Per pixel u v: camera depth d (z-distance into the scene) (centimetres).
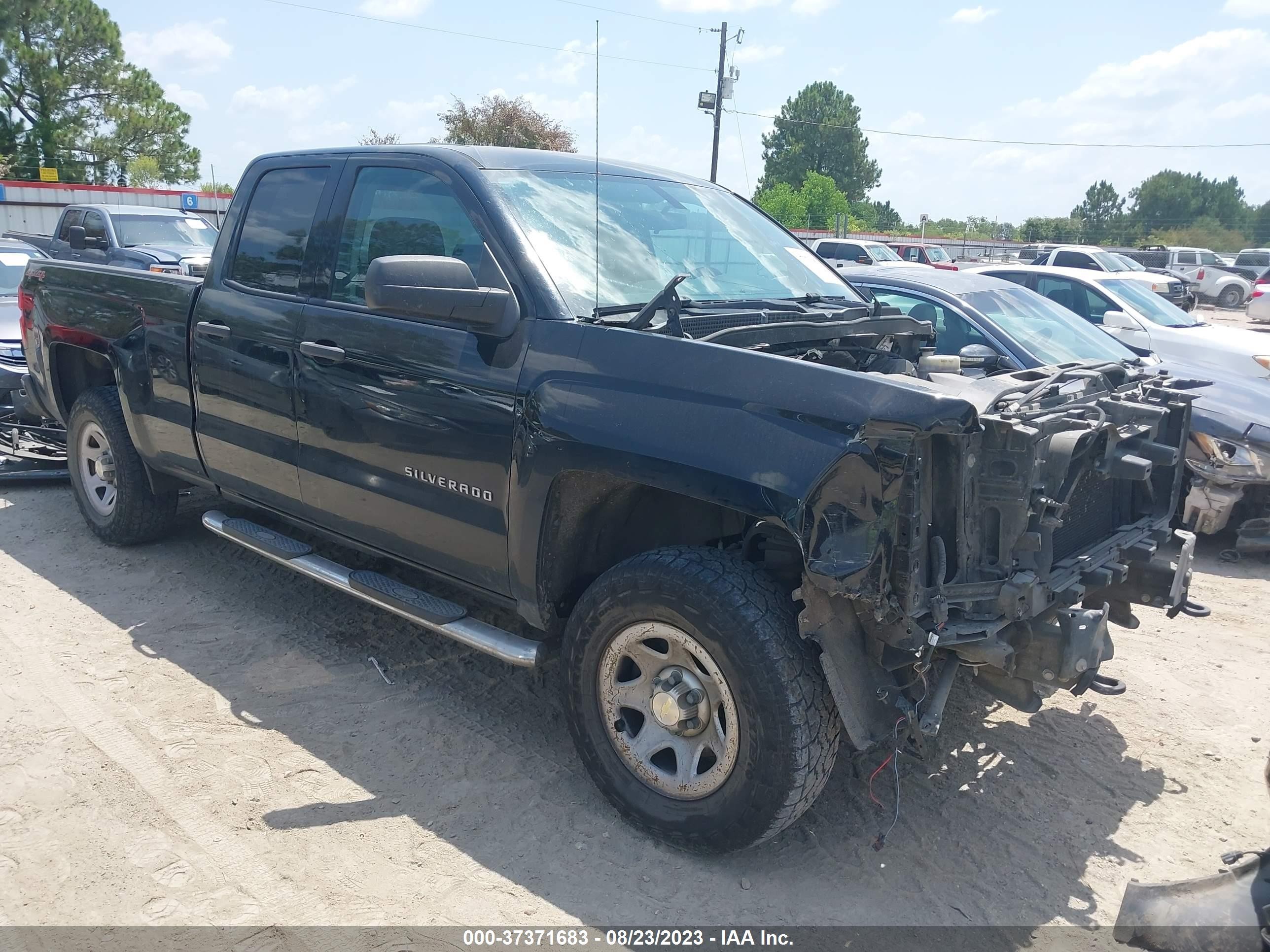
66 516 599
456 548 346
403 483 357
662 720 296
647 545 344
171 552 538
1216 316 2850
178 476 479
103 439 530
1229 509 607
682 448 278
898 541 255
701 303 355
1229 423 604
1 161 4069
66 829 304
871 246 2245
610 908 280
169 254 1490
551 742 366
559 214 358
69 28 4247
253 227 432
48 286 546
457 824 315
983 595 273
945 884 296
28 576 502
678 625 287
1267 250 3962
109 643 430
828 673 268
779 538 300
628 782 309
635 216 382
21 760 338
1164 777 359
